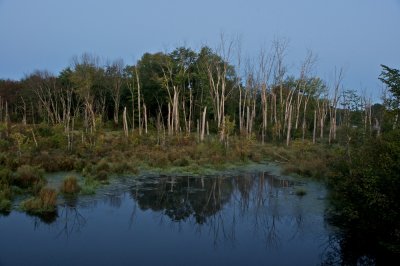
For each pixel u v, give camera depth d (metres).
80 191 15.23
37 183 15.02
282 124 41.50
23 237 10.54
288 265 9.29
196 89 45.72
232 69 48.31
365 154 11.70
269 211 13.74
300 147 29.47
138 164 22.20
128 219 12.46
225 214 13.36
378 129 17.38
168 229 11.68
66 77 49.25
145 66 48.72
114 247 10.09
